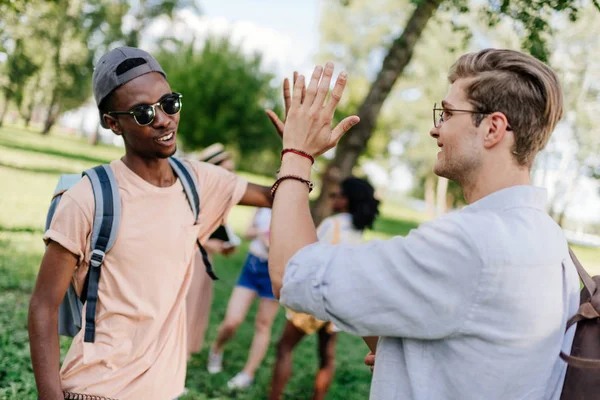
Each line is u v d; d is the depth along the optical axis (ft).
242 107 84.99
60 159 64.13
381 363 4.22
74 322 6.07
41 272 5.57
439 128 4.48
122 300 5.79
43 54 32.40
